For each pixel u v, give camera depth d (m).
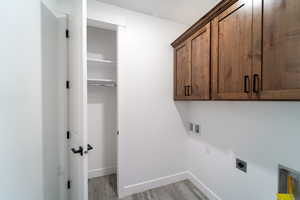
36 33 1.08
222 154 1.63
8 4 0.76
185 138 2.25
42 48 1.21
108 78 2.29
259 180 1.24
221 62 1.21
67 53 1.51
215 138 1.74
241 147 1.41
